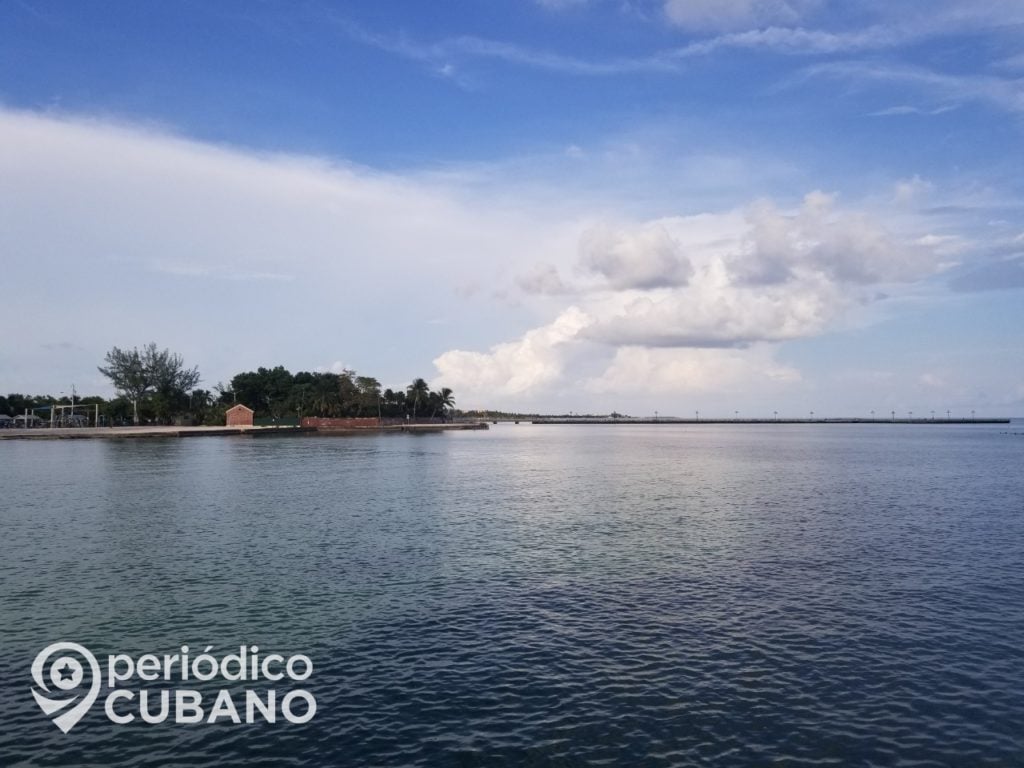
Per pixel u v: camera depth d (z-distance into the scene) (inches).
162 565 1221.7
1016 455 4424.2
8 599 1016.2
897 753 590.9
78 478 2689.5
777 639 847.1
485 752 593.3
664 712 660.7
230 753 597.9
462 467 3380.9
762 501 2098.9
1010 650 809.5
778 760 581.3
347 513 1833.2
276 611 957.8
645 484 2620.6
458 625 899.4
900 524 1653.5
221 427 7190.0
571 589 1067.9
